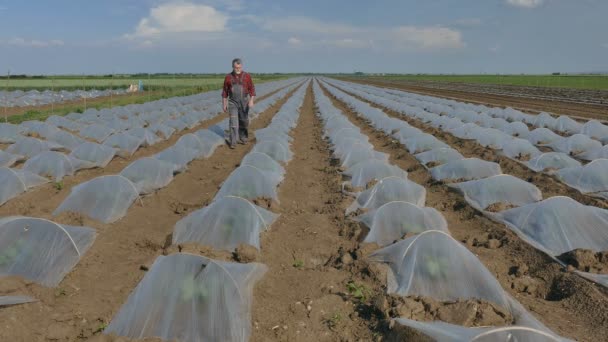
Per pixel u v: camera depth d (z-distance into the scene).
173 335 3.66
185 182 8.54
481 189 7.27
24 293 4.22
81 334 3.71
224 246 5.28
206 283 3.89
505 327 3.21
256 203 6.82
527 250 5.43
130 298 3.91
